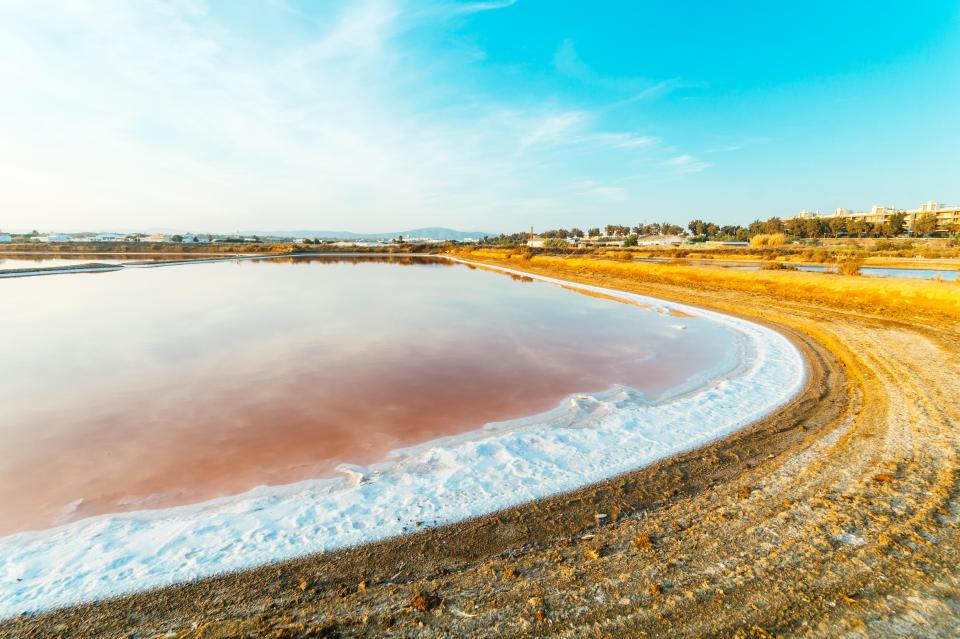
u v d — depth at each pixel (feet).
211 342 42.39
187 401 27.04
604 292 81.61
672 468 17.51
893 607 10.16
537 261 164.66
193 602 10.91
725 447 19.27
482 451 19.47
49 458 19.90
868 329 41.47
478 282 104.83
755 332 45.01
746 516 14.02
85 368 33.91
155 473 18.51
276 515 14.82
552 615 10.19
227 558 12.61
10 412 25.30
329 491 16.74
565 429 21.97
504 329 48.75
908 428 20.15
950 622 9.67
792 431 20.70
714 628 9.70
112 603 10.94
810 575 11.28
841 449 18.43
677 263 117.19
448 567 12.07
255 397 27.68
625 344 41.50
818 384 27.63
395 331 47.62
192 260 199.31
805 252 139.95
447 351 39.01
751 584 11.03
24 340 43.19
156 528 14.51
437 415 24.72
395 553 12.71
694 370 32.96
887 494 14.90
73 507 16.10
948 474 16.01
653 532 13.41
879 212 348.79
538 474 17.28
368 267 163.53
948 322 42.68
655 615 10.11
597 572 11.68
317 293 81.51
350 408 25.82
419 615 10.30
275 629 9.94
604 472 17.31
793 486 15.70
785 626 9.69
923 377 27.55
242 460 19.58
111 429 22.99
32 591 11.43
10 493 17.06
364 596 11.00
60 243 320.09
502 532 13.62
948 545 12.24
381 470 18.38
